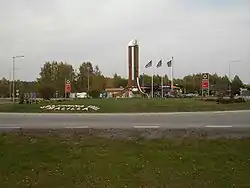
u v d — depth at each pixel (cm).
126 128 1553
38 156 1021
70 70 9831
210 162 968
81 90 10225
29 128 1568
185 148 1111
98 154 1044
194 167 927
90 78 10206
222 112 2891
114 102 4119
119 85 10931
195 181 823
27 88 9862
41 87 8119
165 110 3166
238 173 879
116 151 1078
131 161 975
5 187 779
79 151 1076
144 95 7881
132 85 8100
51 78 9369
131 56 8081
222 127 1602
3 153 1045
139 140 1231
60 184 801
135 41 8000
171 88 8962
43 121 2003
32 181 820
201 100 4706
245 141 1205
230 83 9769
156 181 823
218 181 823
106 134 1354
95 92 8831
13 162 962
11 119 2164
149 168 917
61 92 8638
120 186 788
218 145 1149
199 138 1262
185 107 3381
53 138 1259
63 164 950
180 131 1431
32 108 3347
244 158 1002
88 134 1352
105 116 2439
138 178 842
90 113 2855
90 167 923
